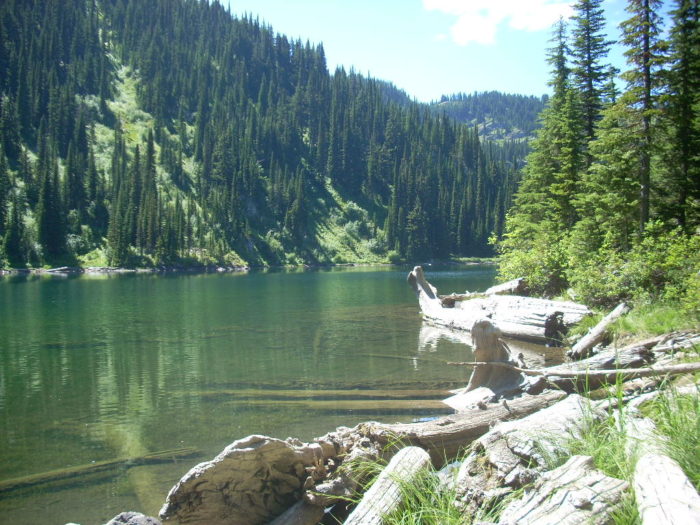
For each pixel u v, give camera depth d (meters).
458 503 4.38
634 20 19.53
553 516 3.24
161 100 148.62
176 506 4.78
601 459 4.30
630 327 12.00
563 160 27.36
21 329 19.31
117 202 91.94
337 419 8.50
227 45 189.25
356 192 149.62
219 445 7.45
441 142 174.62
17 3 150.88
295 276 66.81
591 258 19.08
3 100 115.50
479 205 130.50
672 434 4.43
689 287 11.98
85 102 136.62
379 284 48.62
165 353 14.56
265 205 127.88
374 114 174.75
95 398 10.06
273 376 11.71
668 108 19.94
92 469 6.67
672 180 20.97
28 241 78.75
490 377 9.27
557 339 15.61
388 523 4.20
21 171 97.44
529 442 4.69
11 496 5.95
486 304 18.73
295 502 5.14
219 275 70.25
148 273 76.69
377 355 14.12
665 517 2.82
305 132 172.75
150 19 191.12
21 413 9.12
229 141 131.25
